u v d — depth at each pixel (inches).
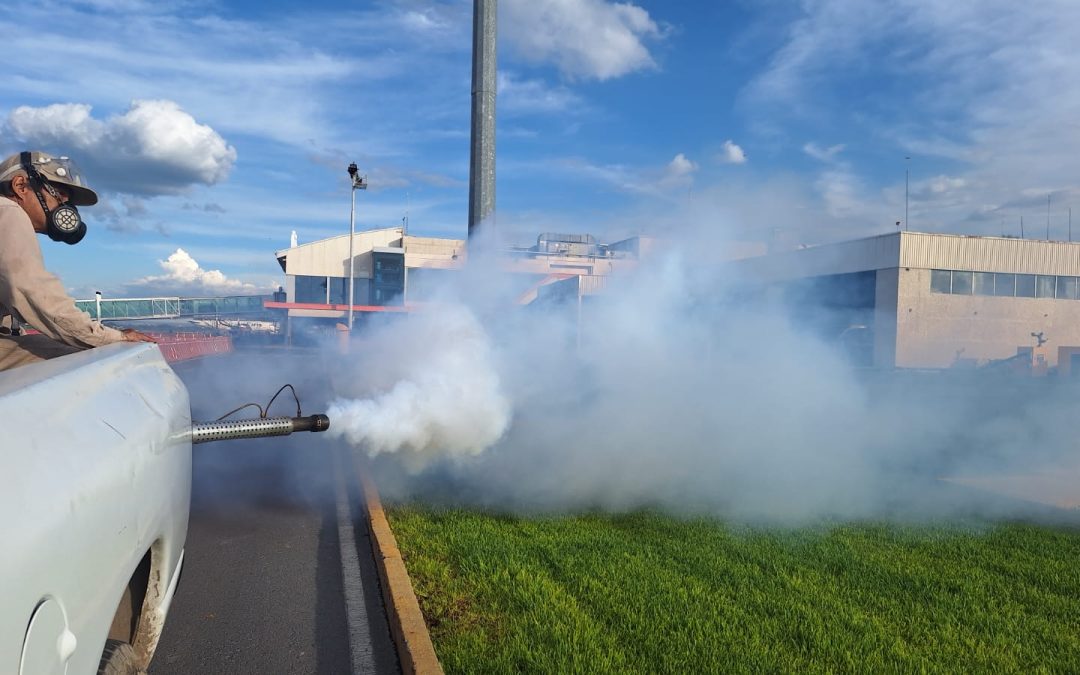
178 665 122.9
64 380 59.7
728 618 131.6
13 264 86.2
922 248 983.6
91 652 50.3
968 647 125.0
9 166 104.7
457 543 170.2
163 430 76.7
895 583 152.3
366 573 166.9
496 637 124.1
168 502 78.0
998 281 1023.6
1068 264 1051.3
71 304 90.0
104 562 52.7
